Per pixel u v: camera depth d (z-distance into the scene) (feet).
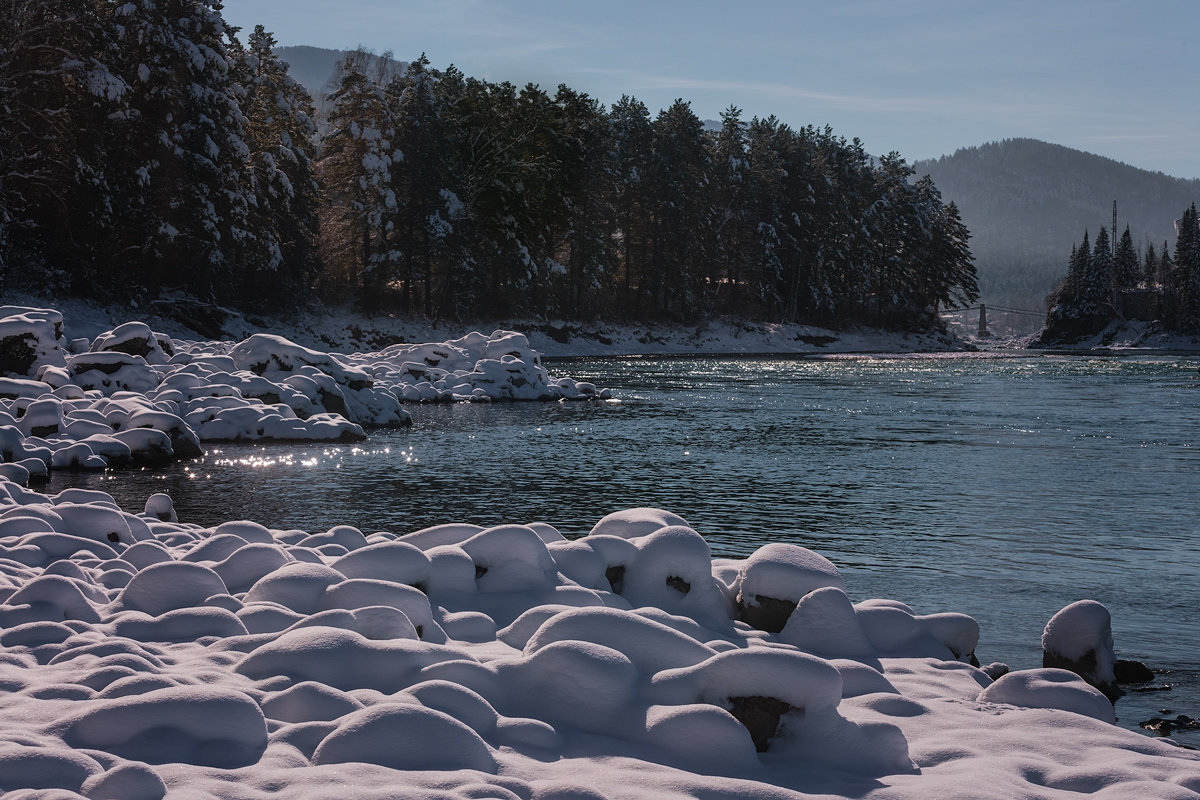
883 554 34.83
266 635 17.57
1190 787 13.80
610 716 15.10
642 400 110.01
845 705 17.38
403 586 19.19
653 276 283.59
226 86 167.32
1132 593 29.63
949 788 13.57
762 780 13.79
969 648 22.31
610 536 23.49
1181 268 431.43
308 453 63.16
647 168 282.77
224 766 12.41
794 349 296.30
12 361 77.41
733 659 15.35
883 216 343.87
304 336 191.42
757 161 317.22
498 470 55.93
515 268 234.17
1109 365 205.16
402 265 214.69
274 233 188.24
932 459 61.87
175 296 166.50
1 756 11.53
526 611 19.71
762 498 46.93
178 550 28.07
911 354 280.31
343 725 12.93
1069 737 16.12
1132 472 56.80
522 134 241.14
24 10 142.51
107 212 147.95
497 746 13.97
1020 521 41.37
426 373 112.98
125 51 155.84
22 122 140.77
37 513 28.04
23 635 17.89
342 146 222.89
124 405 64.49
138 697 13.19
